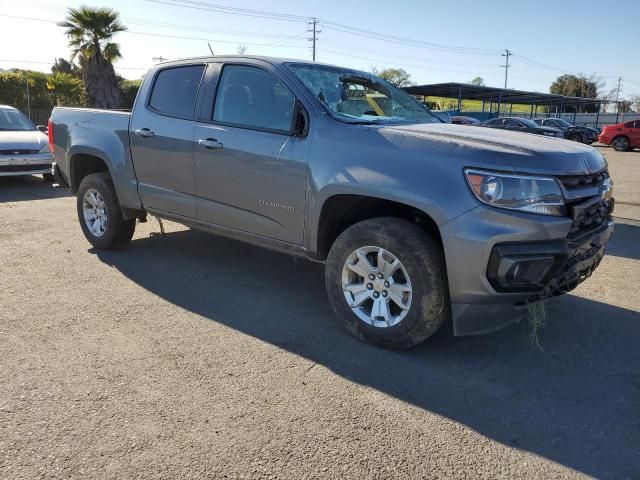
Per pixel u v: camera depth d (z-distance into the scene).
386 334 3.51
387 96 4.69
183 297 4.48
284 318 4.09
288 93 3.96
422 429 2.74
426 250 3.28
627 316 4.30
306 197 3.77
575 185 3.31
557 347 3.72
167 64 4.93
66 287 4.65
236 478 2.35
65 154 5.77
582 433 2.75
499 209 3.07
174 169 4.69
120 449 2.52
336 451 2.55
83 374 3.18
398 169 3.33
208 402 2.92
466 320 3.25
